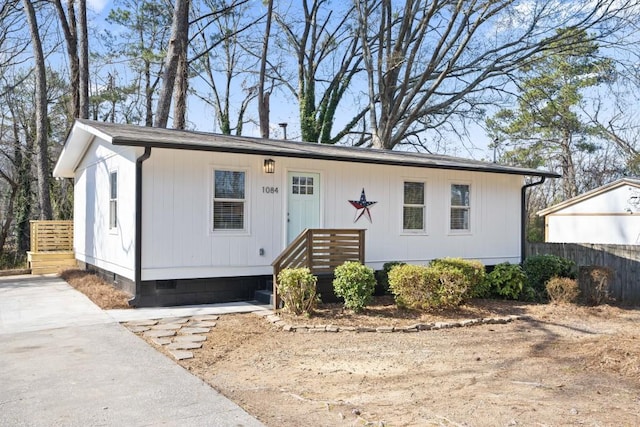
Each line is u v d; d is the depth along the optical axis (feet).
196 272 30.53
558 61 72.79
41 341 21.25
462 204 41.98
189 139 30.50
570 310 32.71
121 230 32.22
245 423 12.79
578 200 60.75
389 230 38.17
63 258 49.24
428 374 18.12
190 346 20.85
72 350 19.84
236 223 32.14
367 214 37.22
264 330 24.48
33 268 47.62
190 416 13.19
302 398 15.15
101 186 38.01
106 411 13.50
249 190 32.50
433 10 68.59
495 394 15.70
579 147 85.81
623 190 55.98
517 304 33.94
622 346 20.71
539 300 35.88
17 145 68.28
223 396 14.85
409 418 13.47
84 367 17.58
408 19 71.46
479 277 32.53
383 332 25.20
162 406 13.91
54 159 71.51
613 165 92.02
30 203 68.69
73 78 63.05
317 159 33.53
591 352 20.77
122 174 32.17
